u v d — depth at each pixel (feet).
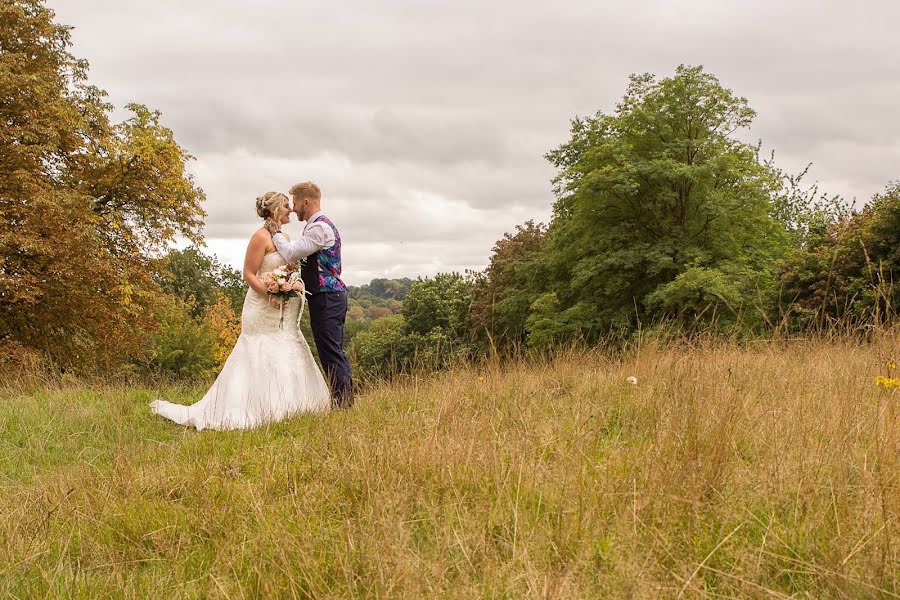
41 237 51.08
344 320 20.40
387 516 9.55
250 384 19.56
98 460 16.19
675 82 84.12
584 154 86.63
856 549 7.70
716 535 8.77
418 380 20.68
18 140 52.90
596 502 9.62
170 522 10.87
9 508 12.12
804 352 19.04
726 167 80.69
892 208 48.47
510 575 7.98
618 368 20.65
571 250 87.40
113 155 58.80
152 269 65.57
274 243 19.77
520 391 17.95
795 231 99.35
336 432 14.75
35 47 56.54
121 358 63.10
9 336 53.21
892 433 10.86
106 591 8.75
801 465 10.28
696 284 65.46
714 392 13.24
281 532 9.50
